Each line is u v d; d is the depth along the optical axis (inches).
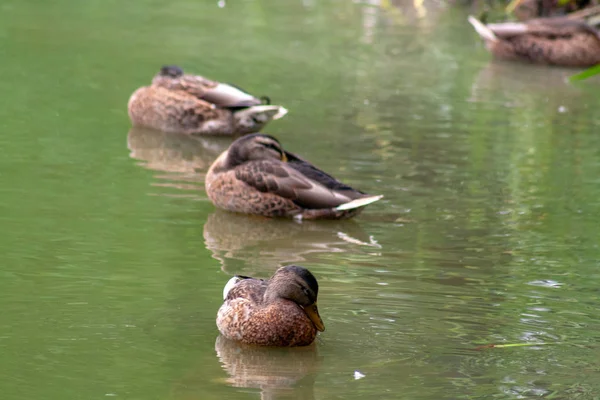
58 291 432.5
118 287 440.1
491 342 393.7
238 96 739.4
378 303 431.2
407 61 963.3
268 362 377.4
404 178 630.5
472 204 586.2
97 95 799.1
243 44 992.9
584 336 400.2
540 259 496.1
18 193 571.5
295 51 974.4
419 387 353.4
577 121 779.4
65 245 492.7
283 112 727.7
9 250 480.7
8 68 854.5
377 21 1132.5
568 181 634.2
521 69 970.7
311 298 394.3
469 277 466.9
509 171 650.8
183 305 424.8
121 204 566.3
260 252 502.0
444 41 1055.0
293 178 568.4
